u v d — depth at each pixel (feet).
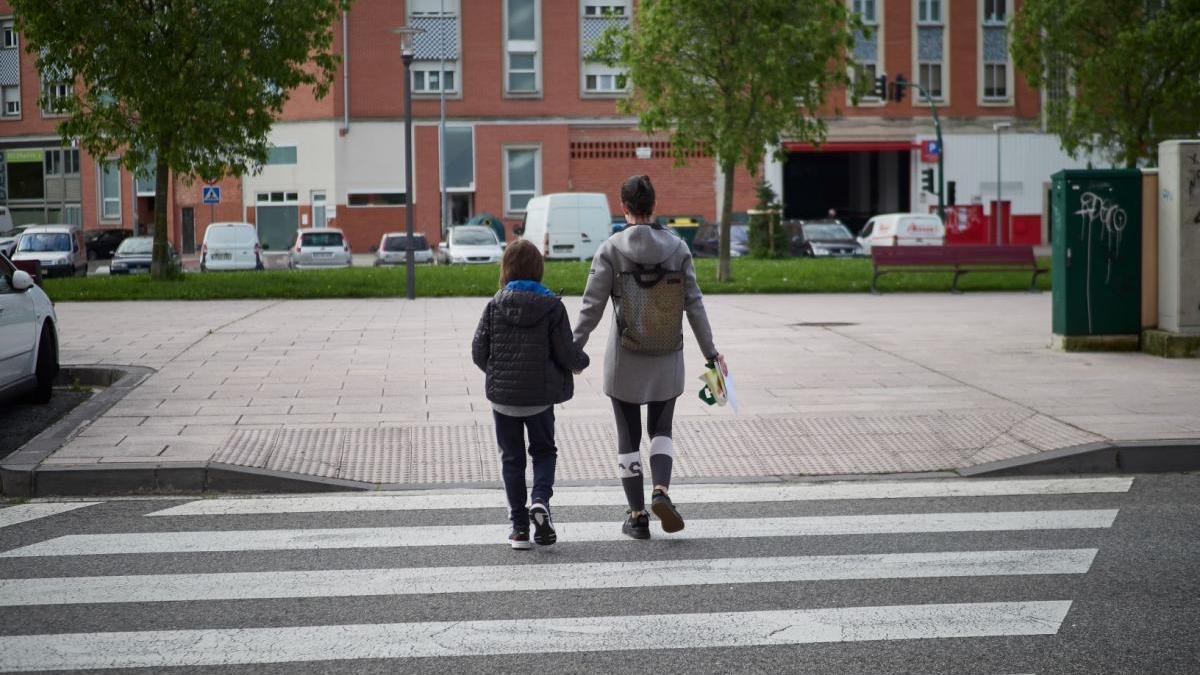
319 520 23.99
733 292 79.15
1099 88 97.04
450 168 173.27
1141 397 35.09
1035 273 80.07
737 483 27.04
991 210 174.81
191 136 82.94
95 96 84.89
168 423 32.01
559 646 16.69
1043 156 174.81
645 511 22.47
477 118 172.96
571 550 21.68
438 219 173.37
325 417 33.14
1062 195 45.37
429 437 30.78
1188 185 43.45
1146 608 18.12
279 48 84.23
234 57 83.25
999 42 173.58
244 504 25.40
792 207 208.64
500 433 21.86
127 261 120.47
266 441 29.76
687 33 83.76
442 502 25.38
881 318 60.29
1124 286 45.37
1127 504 24.80
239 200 177.37
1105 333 45.60
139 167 91.91
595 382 39.55
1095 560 20.75
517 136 173.47
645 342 21.58
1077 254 45.29
